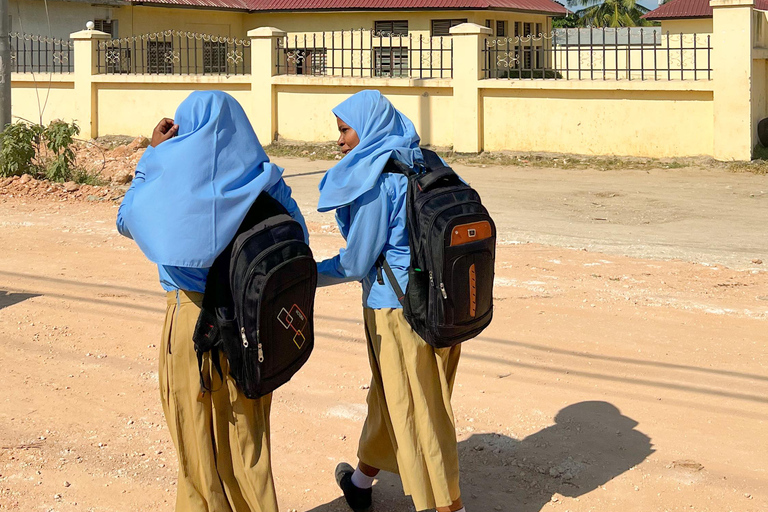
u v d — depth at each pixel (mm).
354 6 27938
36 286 7344
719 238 9719
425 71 28031
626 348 5727
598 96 16094
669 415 4688
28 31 23281
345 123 3312
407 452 3195
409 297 3162
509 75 17422
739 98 14961
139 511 3752
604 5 48031
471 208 3168
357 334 6086
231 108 3012
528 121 16734
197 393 3010
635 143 15969
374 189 3172
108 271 7902
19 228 9969
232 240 2883
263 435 3100
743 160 15109
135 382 5246
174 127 3023
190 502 3090
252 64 18844
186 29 28250
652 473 4047
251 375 2844
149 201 2865
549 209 11812
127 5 25859
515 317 6383
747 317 6402
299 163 17000
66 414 4762
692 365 5414
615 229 10312
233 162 2932
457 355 3539
